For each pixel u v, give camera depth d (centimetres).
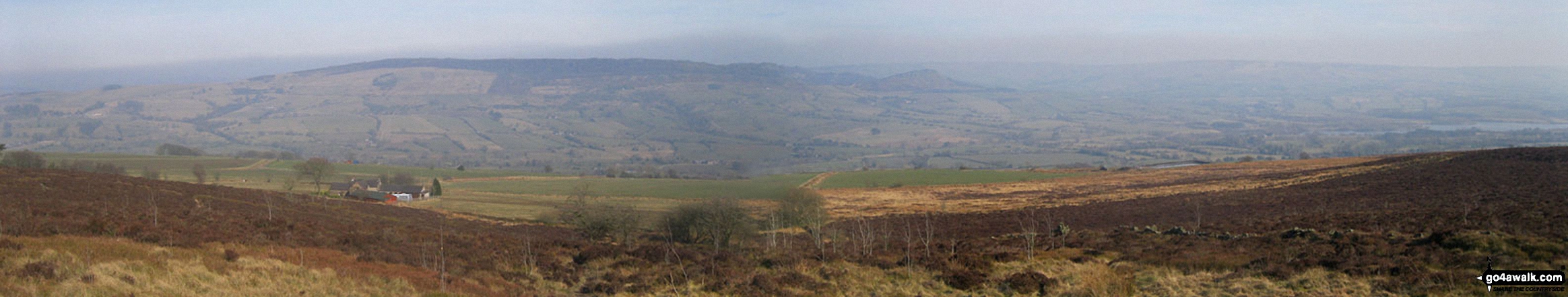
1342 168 9462
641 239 4950
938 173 12300
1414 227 3406
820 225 5350
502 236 4706
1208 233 3906
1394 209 4388
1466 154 9156
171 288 2222
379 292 2536
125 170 10900
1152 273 2909
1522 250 2602
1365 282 2470
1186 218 5394
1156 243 3584
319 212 6069
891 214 7112
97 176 7200
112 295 2045
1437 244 2850
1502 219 3294
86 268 2270
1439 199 4941
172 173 11319
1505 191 4978
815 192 8156
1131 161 17938
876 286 2988
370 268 2919
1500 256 2536
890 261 3412
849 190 10044
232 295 2261
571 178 12388
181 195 6341
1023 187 10200
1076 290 2744
